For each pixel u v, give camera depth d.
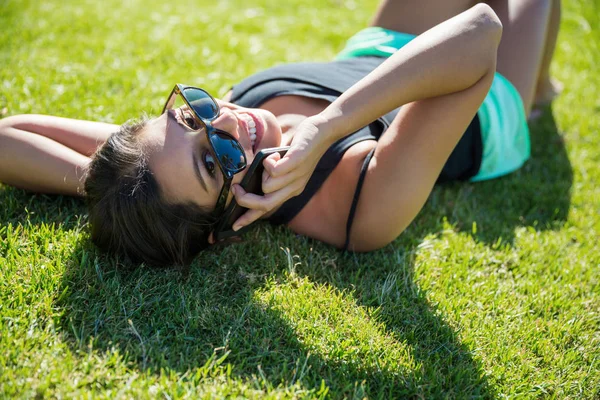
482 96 1.83
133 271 1.93
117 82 2.96
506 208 2.60
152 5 3.99
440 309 1.95
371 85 1.77
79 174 2.07
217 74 3.13
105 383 1.54
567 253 2.32
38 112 2.58
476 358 1.78
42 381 1.50
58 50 3.19
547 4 2.64
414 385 1.66
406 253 2.20
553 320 1.98
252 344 1.73
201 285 1.93
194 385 1.56
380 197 1.95
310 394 1.58
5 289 1.76
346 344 1.75
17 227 1.99
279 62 3.44
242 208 1.96
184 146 1.76
